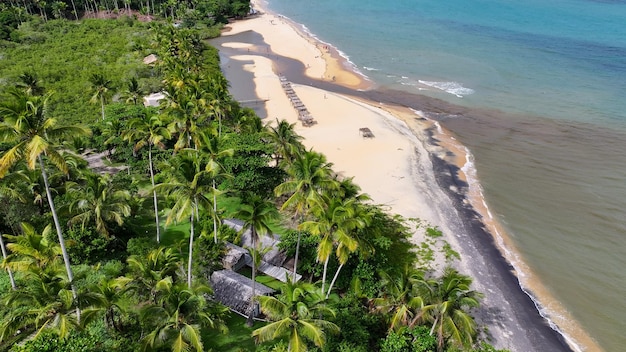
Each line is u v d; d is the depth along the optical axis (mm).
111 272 39531
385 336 36688
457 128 82188
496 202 59562
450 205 58438
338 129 80500
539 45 129875
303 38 146375
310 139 76125
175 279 35625
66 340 28641
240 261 44094
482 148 74562
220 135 63344
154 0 167000
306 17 178500
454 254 48625
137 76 98688
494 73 109375
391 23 162250
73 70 100250
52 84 92062
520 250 50531
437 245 50031
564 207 58406
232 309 38562
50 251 35000
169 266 34125
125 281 32281
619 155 71000
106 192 43906
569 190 62188
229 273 41500
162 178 60656
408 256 47844
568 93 95938
